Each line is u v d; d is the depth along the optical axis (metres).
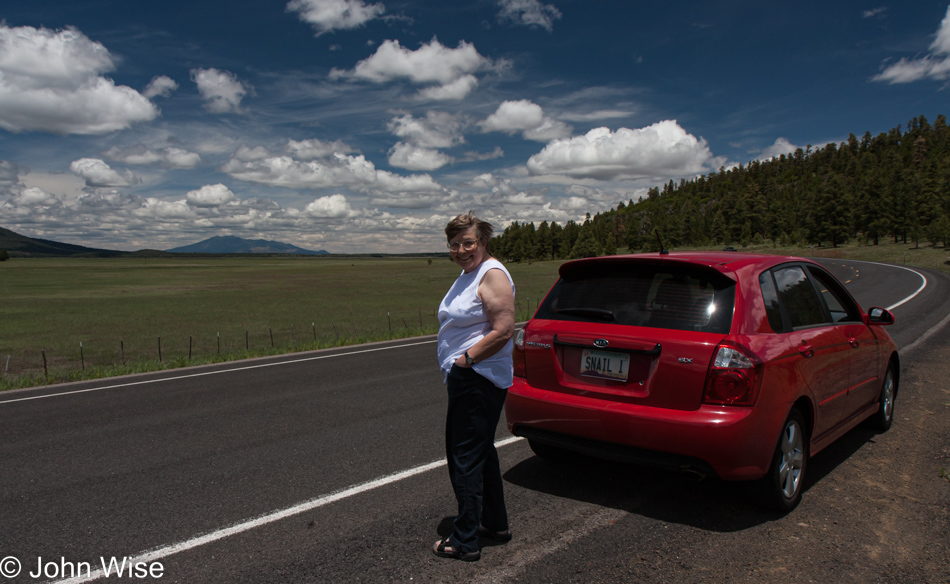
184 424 5.68
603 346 3.48
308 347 13.05
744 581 2.58
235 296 62.22
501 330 2.68
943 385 6.73
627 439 3.32
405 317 34.66
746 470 3.10
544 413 3.66
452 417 2.85
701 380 3.14
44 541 3.10
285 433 5.25
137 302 54.94
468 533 2.81
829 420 3.95
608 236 195.00
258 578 2.66
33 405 6.86
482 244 2.86
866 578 2.60
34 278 111.31
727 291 3.37
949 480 3.82
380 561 2.81
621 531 3.13
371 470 4.20
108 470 4.30
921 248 91.19
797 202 166.62
